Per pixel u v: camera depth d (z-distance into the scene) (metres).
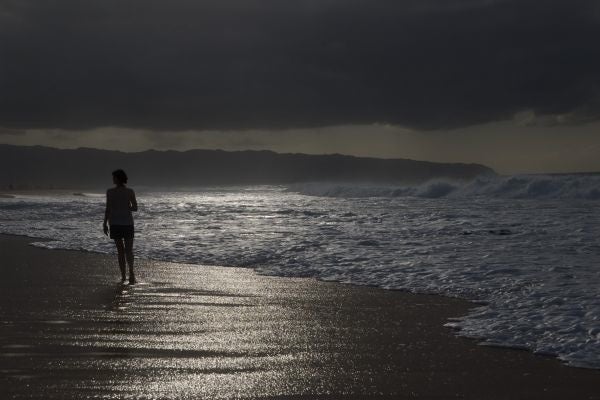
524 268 12.62
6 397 5.30
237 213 30.81
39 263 14.52
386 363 6.58
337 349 7.12
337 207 34.75
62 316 8.73
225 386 5.71
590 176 39.12
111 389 5.55
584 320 8.39
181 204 41.25
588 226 20.42
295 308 9.50
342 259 14.52
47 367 6.21
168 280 12.18
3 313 8.92
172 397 5.37
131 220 12.23
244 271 13.43
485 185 42.72
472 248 15.76
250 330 8.02
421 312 9.25
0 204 38.53
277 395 5.49
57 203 40.06
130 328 8.02
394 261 14.03
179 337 7.58
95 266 14.05
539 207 30.73
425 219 24.58
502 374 6.24
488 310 9.30
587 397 5.55
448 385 5.86
